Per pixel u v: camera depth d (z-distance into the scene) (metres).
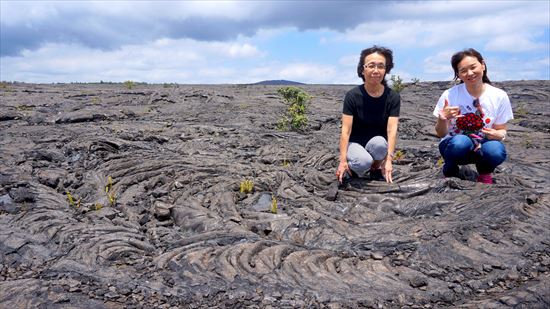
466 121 5.59
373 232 4.69
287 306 3.34
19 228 4.70
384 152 5.68
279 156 8.14
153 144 8.97
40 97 16.75
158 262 3.97
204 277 3.71
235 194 5.89
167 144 9.08
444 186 5.56
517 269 3.93
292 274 3.78
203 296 3.47
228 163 7.27
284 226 4.88
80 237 4.47
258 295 3.47
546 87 19.95
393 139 5.69
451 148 5.69
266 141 9.53
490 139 5.69
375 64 5.39
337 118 13.48
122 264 4.00
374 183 5.81
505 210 4.95
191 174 6.57
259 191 6.16
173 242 4.55
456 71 5.64
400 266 4.03
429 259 4.12
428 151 8.52
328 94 20.67
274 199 5.36
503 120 5.64
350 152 5.77
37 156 7.56
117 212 5.39
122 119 12.72
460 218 4.92
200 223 4.97
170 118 13.02
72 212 5.35
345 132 5.77
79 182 6.45
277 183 6.45
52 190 6.09
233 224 4.86
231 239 4.48
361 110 5.71
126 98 17.34
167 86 25.03
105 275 3.75
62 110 13.95
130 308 3.29
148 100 17.03
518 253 4.18
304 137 10.35
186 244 4.50
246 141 9.40
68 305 3.28
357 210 5.30
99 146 8.02
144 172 6.68
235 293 3.49
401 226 4.75
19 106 14.30
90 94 18.19
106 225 4.85
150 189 6.24
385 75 5.57
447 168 6.00
